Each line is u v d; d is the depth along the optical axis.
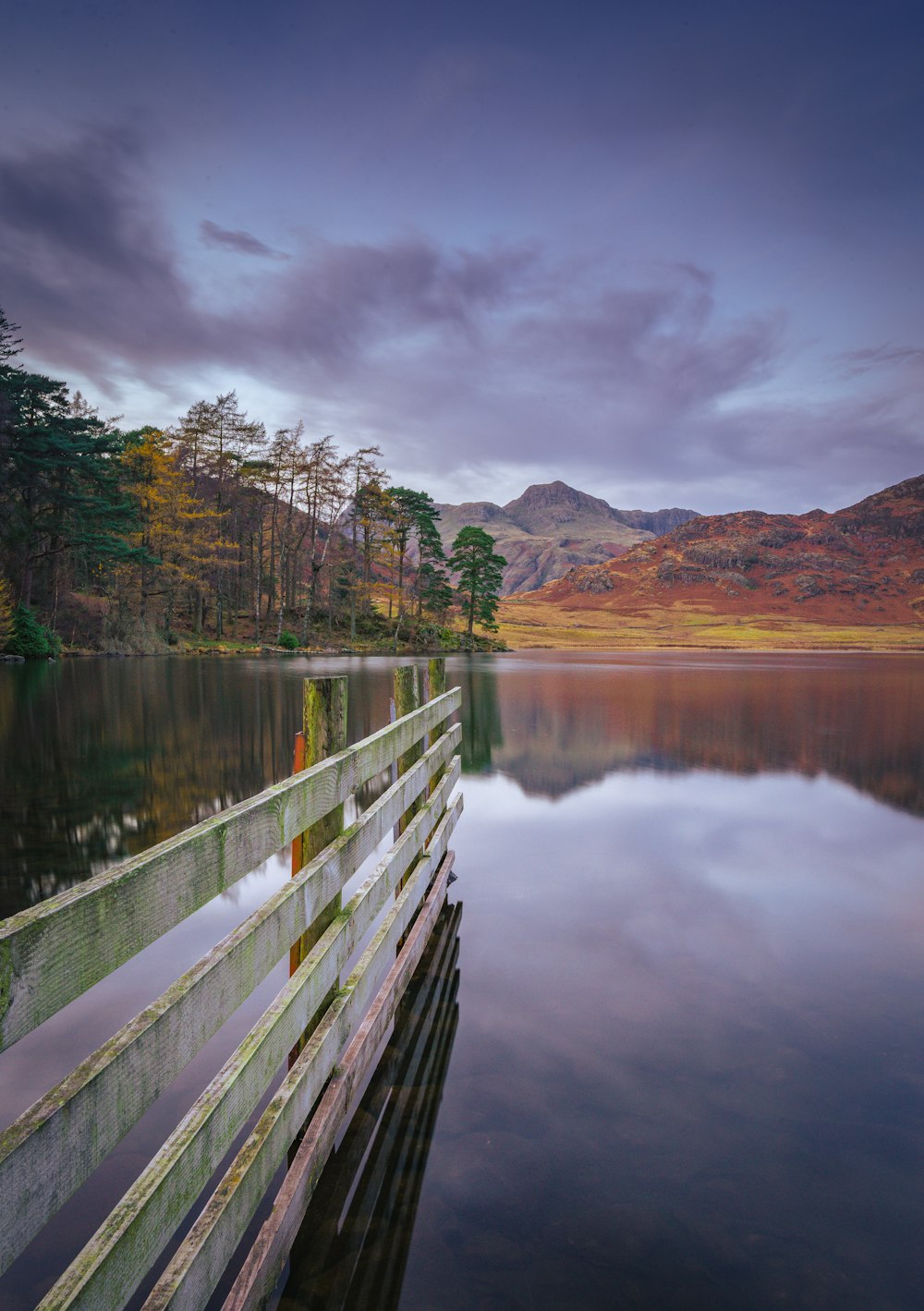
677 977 3.94
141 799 8.20
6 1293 1.88
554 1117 2.71
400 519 76.50
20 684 24.77
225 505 70.00
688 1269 2.02
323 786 2.57
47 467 45.97
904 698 24.11
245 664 38.84
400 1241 2.11
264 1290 1.86
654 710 19.19
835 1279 2.00
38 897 5.07
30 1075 2.85
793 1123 2.70
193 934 4.29
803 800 8.53
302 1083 2.24
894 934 4.60
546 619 195.12
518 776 9.92
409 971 3.87
